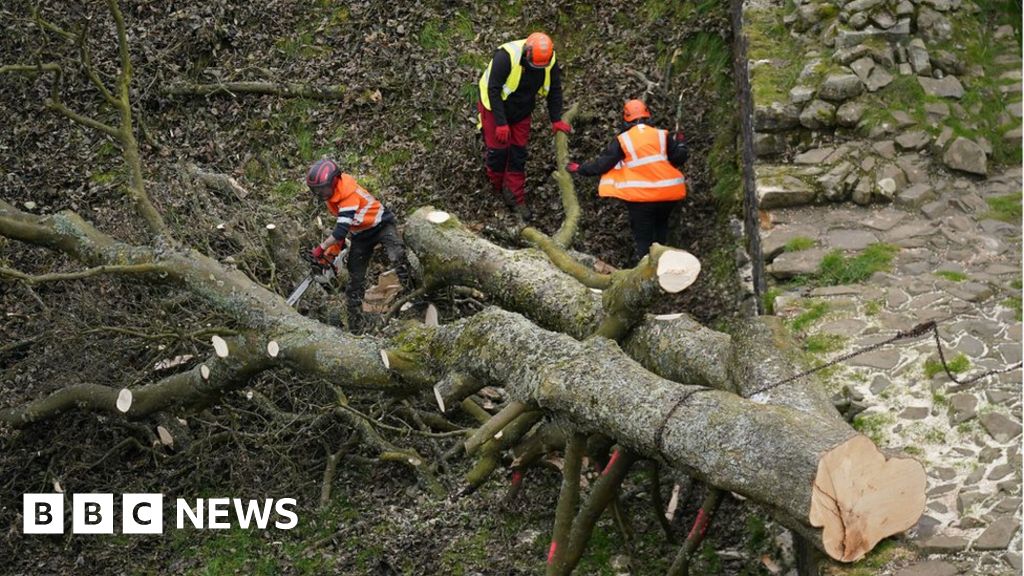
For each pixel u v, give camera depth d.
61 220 10.11
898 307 9.12
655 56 13.05
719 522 9.30
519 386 7.89
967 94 10.88
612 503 8.99
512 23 13.48
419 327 8.86
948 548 7.07
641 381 7.46
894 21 11.19
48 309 10.19
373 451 10.38
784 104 10.91
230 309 9.41
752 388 7.71
